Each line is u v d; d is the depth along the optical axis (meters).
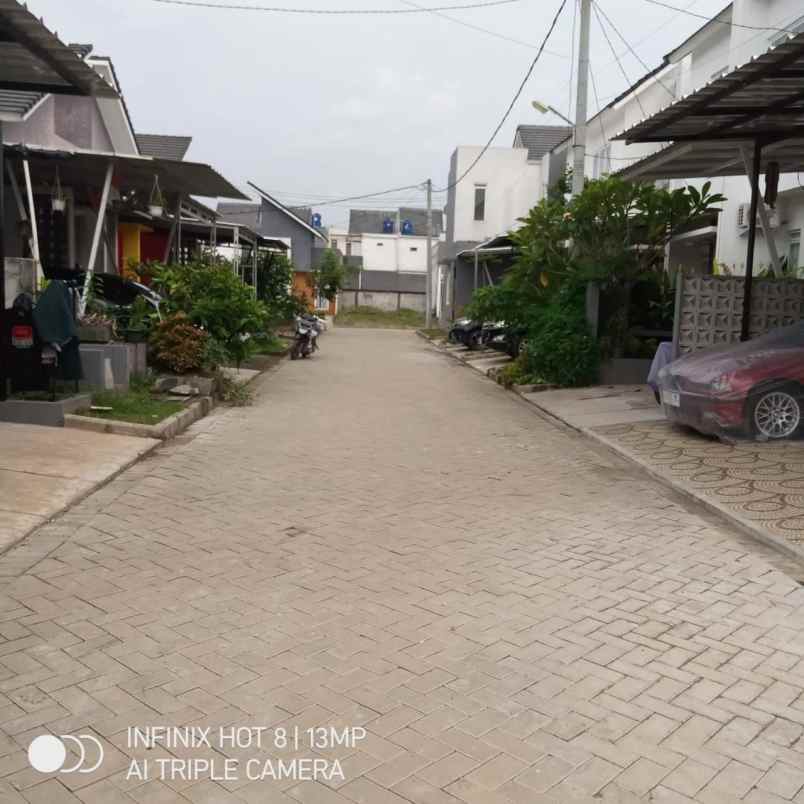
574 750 3.23
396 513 6.66
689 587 5.04
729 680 3.84
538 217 15.44
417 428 11.05
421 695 3.64
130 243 20.55
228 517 6.38
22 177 13.74
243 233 22.30
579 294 15.33
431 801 2.89
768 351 9.38
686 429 10.33
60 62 7.62
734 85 8.36
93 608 4.51
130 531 5.92
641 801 2.91
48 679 3.69
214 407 12.24
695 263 20.47
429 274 38.97
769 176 11.25
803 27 13.01
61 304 9.16
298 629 4.30
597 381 15.11
